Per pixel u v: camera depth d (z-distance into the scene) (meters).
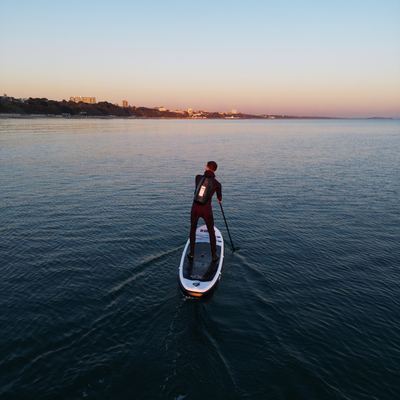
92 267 7.50
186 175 19.86
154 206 12.86
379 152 32.19
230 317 5.64
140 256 8.12
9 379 4.18
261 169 22.23
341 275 7.32
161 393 4.02
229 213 12.10
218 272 6.67
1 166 21.92
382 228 10.48
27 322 5.40
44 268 7.43
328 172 20.84
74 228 10.17
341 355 4.75
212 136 60.38
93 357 4.61
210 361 4.57
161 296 6.24
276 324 5.47
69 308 5.82
